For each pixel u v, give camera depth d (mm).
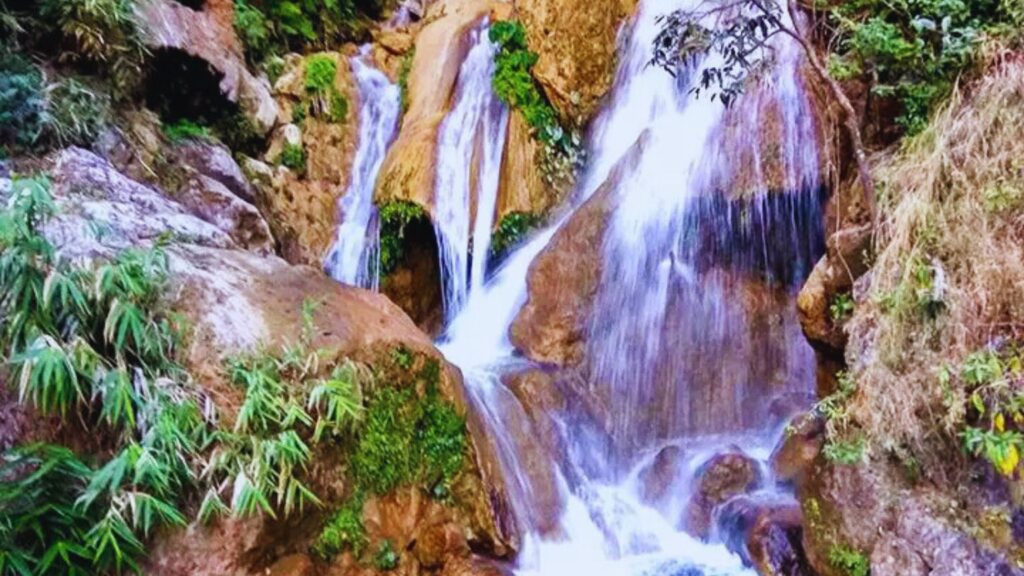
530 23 7023
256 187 6211
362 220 6938
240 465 2951
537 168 6750
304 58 7441
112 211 3844
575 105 6867
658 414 5004
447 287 6516
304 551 3248
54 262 2846
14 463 2600
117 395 2746
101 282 2885
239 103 6367
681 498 4301
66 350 2711
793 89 4848
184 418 2910
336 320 3662
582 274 5531
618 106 6910
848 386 3398
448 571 3549
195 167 5453
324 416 3268
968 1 3627
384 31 8586
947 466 2980
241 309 3430
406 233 6570
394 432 3611
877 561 3008
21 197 2830
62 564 2629
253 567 3021
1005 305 2898
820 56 4426
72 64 4852
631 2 7176
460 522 3729
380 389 3592
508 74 6840
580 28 6895
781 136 4875
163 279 3264
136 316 2916
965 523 2834
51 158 4223
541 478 4340
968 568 2725
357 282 6648
